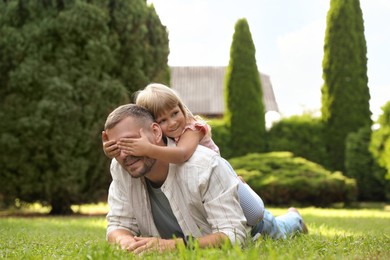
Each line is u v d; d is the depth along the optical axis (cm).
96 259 248
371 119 1897
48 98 1127
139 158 297
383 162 1638
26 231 603
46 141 1131
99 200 1266
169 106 337
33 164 1152
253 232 375
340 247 299
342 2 1908
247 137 1900
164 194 321
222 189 311
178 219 317
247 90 1912
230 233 303
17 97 1132
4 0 1162
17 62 1133
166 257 256
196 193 307
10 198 1203
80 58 1153
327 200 1634
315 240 342
